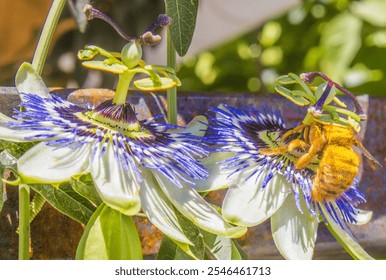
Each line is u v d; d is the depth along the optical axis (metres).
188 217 0.32
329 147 0.34
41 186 0.34
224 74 0.75
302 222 0.34
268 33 0.74
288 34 0.73
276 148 0.35
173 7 0.36
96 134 0.33
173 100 0.37
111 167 0.32
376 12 0.68
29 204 0.34
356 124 0.35
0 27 0.58
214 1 0.61
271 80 0.74
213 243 0.34
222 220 0.32
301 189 0.34
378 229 0.45
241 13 0.61
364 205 0.44
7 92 0.35
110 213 0.32
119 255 0.31
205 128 0.36
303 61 0.72
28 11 0.57
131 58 0.33
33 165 0.31
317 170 0.34
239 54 0.75
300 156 0.35
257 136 0.36
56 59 0.57
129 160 0.32
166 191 0.32
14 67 0.61
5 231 0.35
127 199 0.30
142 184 0.32
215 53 0.75
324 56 0.68
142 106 0.39
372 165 0.45
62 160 0.31
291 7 0.65
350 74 0.69
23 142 0.33
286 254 0.33
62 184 0.34
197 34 0.60
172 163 0.33
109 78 0.56
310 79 0.35
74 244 0.36
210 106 0.40
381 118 0.45
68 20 0.54
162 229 0.31
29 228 0.34
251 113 0.38
